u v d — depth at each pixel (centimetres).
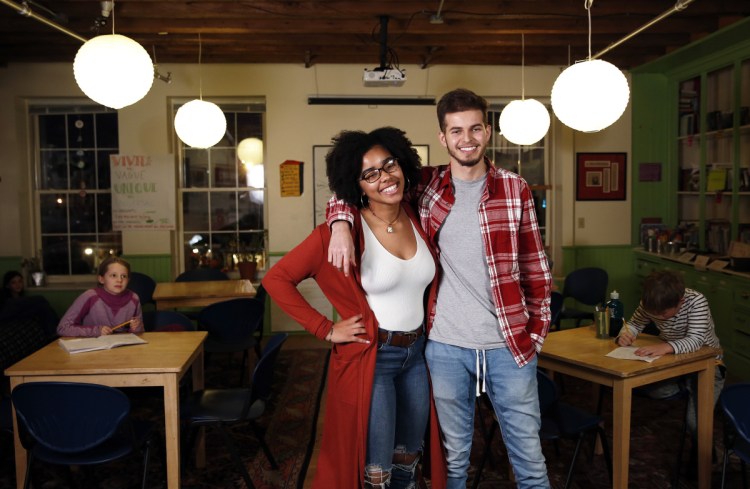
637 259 738
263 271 756
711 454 333
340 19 564
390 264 238
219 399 368
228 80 722
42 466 386
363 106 729
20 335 449
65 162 743
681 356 320
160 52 679
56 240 746
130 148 723
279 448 416
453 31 570
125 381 307
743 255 551
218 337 497
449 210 249
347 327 238
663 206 743
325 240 242
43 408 280
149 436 317
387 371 244
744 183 572
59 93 712
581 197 747
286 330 743
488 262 244
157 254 730
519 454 249
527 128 589
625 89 373
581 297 642
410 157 243
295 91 725
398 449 262
